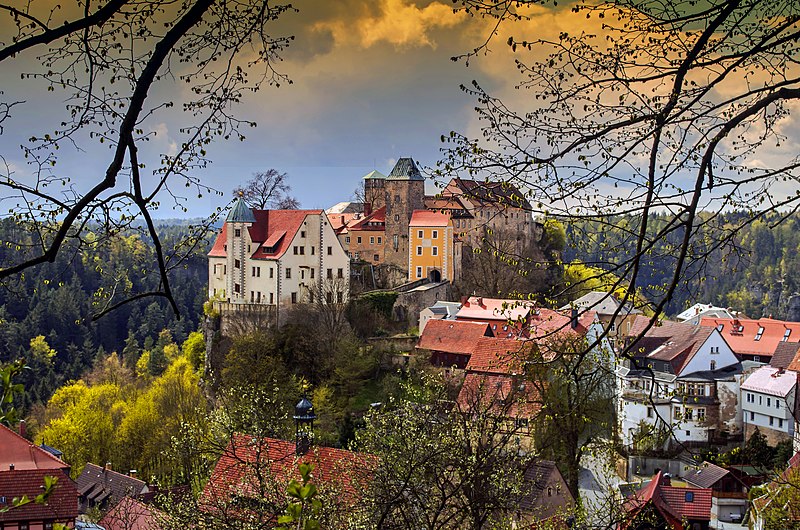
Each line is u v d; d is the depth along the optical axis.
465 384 44.97
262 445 30.48
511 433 31.55
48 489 9.73
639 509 35.72
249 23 11.80
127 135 10.17
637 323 89.81
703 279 12.45
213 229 12.27
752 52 11.62
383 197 136.00
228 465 34.72
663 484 62.00
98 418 95.75
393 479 27.06
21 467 56.75
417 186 126.75
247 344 97.75
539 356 14.84
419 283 119.31
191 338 115.56
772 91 12.27
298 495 9.14
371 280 123.88
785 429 90.12
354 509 26.92
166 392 97.31
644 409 80.69
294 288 104.88
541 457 49.06
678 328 102.75
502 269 116.50
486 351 87.62
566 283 13.65
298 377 97.25
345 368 94.31
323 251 105.81
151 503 31.88
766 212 11.91
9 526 48.56
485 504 28.88
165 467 75.56
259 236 107.00
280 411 37.47
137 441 91.06
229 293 107.69
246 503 26.84
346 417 86.06
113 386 114.38
